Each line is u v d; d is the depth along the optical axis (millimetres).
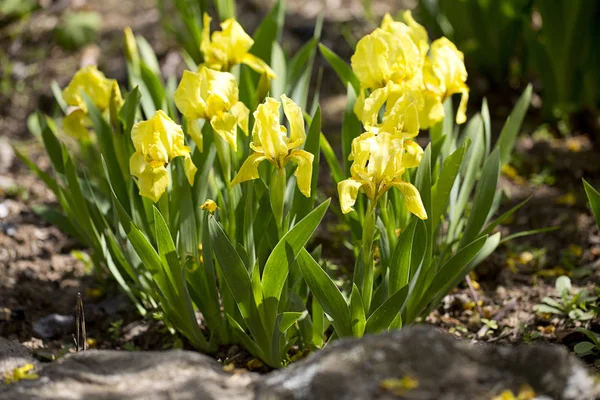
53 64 6301
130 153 3291
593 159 4902
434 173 3223
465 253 2865
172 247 2795
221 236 2670
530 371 2062
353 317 2730
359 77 2973
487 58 5516
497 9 5211
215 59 3334
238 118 2859
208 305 3096
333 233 4332
